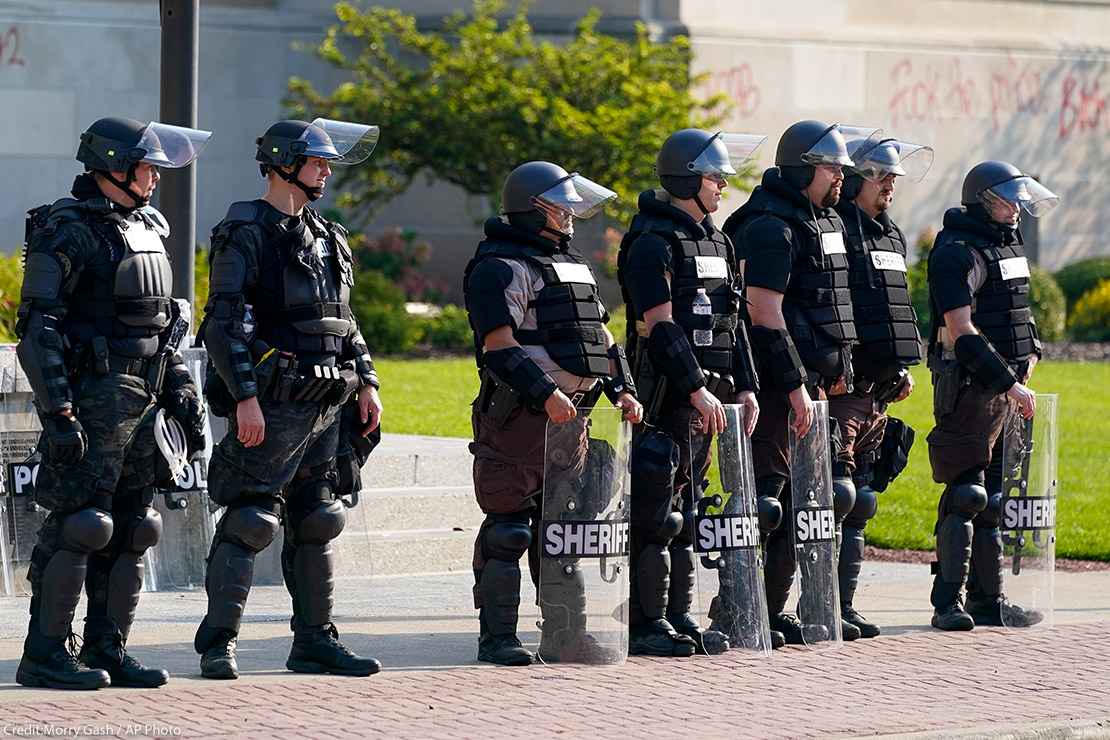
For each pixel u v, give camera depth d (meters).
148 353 26.09
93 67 98.25
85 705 25.17
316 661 28.33
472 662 29.73
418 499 41.59
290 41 103.62
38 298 25.27
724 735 24.53
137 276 25.86
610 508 29.48
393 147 94.88
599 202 29.23
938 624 34.25
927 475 59.56
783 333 31.11
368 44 100.06
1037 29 121.38
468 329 91.62
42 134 97.25
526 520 29.91
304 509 27.94
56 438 25.12
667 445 30.41
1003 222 34.53
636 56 95.25
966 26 118.25
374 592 38.25
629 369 30.84
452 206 105.06
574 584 29.48
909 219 116.38
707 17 106.31
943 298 33.94
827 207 32.09
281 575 38.88
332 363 27.25
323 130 27.34
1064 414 76.25
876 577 42.06
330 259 27.50
